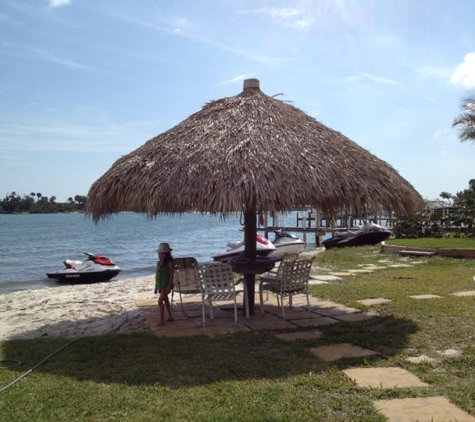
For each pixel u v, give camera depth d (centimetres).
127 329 773
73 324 824
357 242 2181
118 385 488
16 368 560
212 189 656
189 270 827
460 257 1580
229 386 479
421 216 2239
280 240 1952
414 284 1094
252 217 845
